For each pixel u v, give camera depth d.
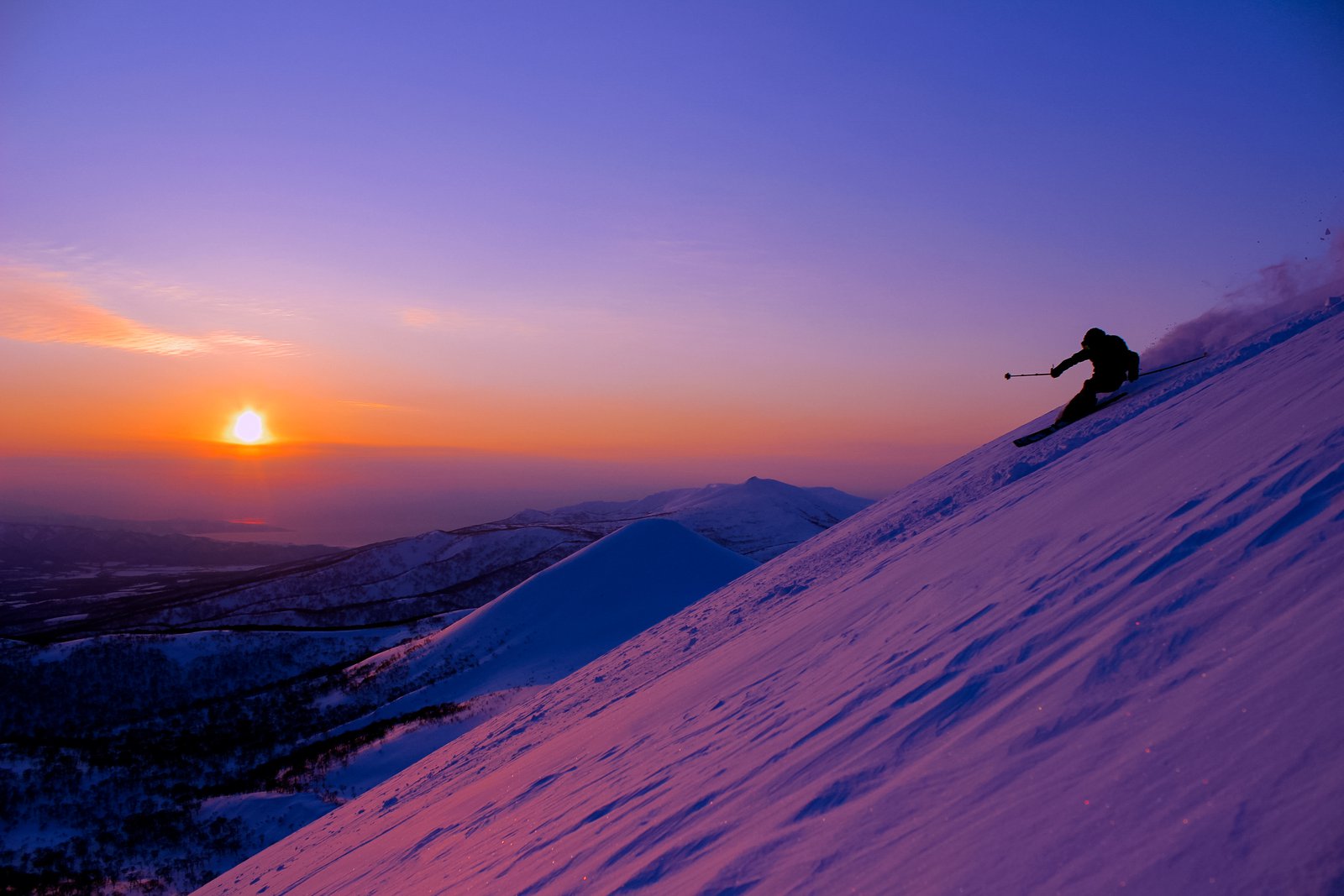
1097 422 10.81
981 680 3.21
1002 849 1.92
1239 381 7.53
